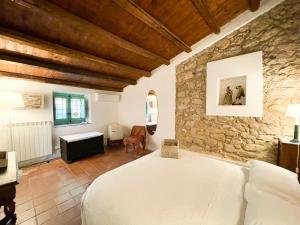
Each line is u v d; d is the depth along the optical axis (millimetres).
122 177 1500
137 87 4555
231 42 2797
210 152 3109
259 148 2541
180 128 3604
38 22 1994
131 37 2684
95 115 4555
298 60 2213
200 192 1271
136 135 4320
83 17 2074
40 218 1764
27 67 2842
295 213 854
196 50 3246
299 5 2193
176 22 2574
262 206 944
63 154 3547
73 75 3434
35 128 3252
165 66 3832
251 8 2471
